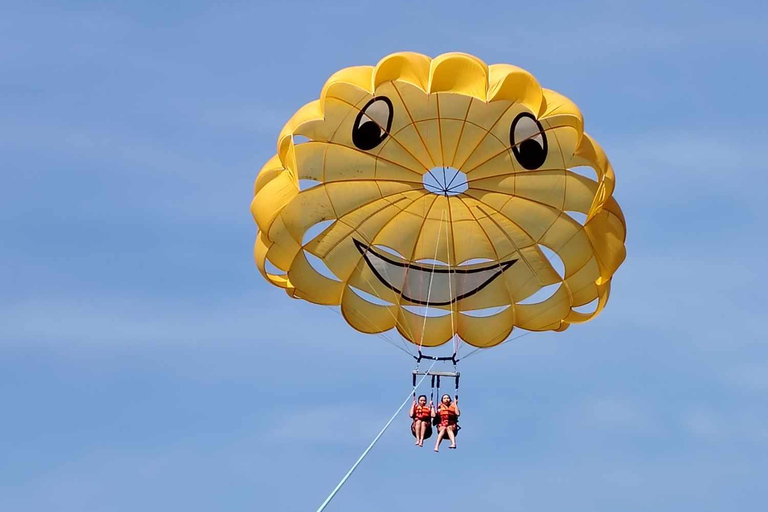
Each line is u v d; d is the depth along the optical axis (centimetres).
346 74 7950
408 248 8456
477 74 7769
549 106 7925
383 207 8362
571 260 8188
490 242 8425
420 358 8462
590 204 8062
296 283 8369
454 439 8181
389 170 8194
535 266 8381
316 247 8362
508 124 8025
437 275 8531
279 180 8156
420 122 8038
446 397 8294
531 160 8088
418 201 8388
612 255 8200
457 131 8062
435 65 7762
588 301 8350
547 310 8419
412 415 8275
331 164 8100
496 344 8506
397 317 8538
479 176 8238
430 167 8238
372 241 8412
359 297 8506
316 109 8056
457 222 8444
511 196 8238
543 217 8194
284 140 7994
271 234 8138
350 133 8050
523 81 7850
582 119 7894
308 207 8138
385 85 7912
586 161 7981
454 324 8538
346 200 8188
